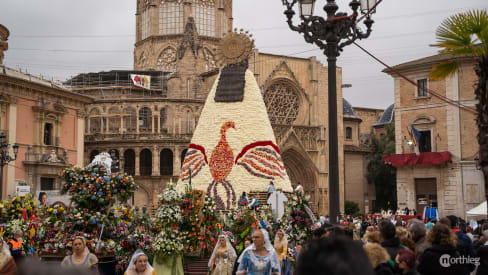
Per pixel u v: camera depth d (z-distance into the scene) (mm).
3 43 58750
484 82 14961
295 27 18125
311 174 84812
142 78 90875
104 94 91125
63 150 62250
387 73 60562
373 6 18516
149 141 78375
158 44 101625
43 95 60125
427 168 56812
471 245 13430
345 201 87625
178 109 81438
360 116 111125
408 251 9383
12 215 23266
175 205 23219
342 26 17906
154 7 102375
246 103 36281
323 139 86750
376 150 97000
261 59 82500
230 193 34406
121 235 22438
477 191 53688
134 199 78000
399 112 59438
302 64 87250
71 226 21344
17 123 56281
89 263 14508
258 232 13375
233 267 18609
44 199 29656
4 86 54562
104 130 81312
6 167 54281
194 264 24281
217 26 102250
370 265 3635
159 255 21625
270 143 35656
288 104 85875
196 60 89000
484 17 15680
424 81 57750
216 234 24438
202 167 35875
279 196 26516
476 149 53969
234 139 35656
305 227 25594
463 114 54719
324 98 88750
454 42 16469
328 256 3590
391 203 93312
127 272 13547
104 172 22797
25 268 3824
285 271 20328
